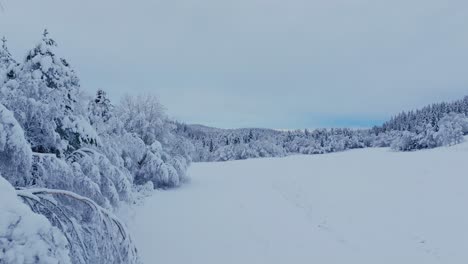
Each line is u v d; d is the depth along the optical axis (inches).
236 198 722.2
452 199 573.9
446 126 2185.0
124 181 394.6
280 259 402.6
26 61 330.0
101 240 178.2
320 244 457.4
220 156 2898.6
